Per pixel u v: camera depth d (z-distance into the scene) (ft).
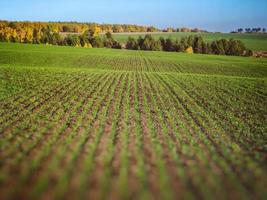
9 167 35.91
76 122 60.59
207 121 67.00
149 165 38.42
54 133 52.31
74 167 36.45
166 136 53.47
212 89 111.55
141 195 30.45
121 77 132.46
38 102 78.54
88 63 205.26
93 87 103.76
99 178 33.65
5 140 47.37
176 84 120.06
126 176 34.58
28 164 37.04
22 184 31.50
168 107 79.56
